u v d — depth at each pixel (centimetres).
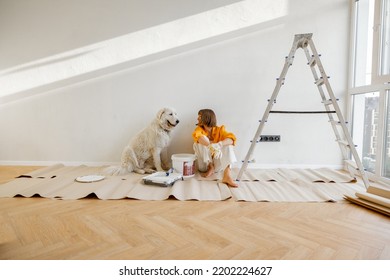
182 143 297
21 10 293
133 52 291
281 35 279
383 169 230
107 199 193
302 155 290
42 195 198
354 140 278
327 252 121
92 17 290
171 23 285
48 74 299
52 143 307
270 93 286
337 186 224
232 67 286
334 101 210
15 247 126
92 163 305
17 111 305
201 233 140
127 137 302
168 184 220
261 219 159
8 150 308
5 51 299
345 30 275
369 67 254
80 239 134
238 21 280
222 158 236
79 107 302
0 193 203
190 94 291
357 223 153
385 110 223
